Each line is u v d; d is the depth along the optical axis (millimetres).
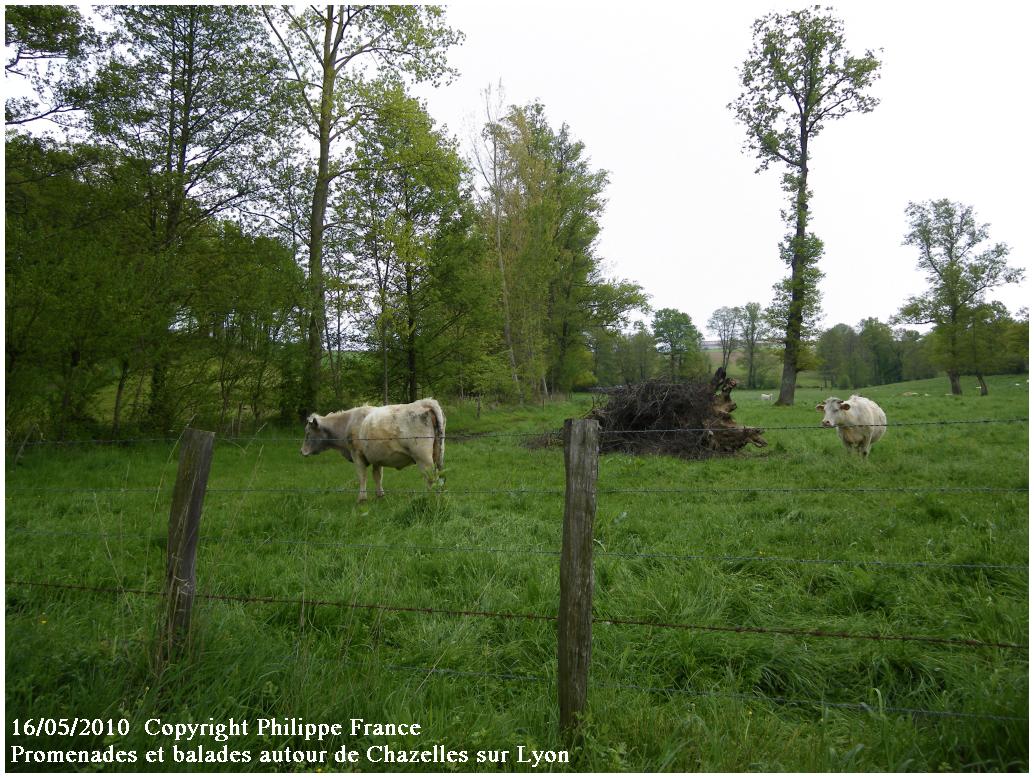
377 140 19391
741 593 4555
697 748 2812
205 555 5715
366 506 8031
